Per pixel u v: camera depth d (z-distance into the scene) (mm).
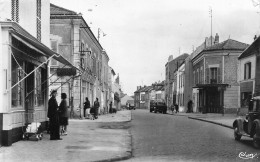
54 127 13594
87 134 16109
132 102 117562
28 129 13148
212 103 41312
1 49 11047
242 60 31547
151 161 9734
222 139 15008
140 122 26109
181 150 11812
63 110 15242
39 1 15969
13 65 12430
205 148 12258
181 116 37906
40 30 16031
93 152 10781
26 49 13578
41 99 16062
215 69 40406
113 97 65688
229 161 9695
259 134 12109
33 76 14641
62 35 27484
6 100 11141
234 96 39438
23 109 13359
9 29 11016
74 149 11273
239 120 14406
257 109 13008
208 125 23406
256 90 28047
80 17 27266
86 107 28156
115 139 14477
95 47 37594
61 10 28234
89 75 32625
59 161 9141
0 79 11055
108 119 28656
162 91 94812
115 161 9766
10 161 8977
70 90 27312
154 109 55188
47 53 13383
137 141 14414
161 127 21375
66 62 14570
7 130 11227
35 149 11008
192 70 52688
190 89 53031
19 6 13094
